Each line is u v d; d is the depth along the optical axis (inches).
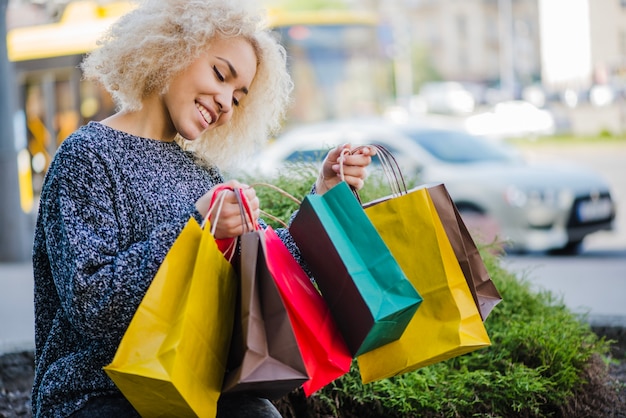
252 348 102.6
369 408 171.5
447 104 1818.4
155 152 119.9
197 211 108.0
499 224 512.1
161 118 122.8
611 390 196.4
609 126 1606.8
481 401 175.2
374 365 118.2
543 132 1508.4
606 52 2036.2
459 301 118.4
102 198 111.6
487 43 3009.4
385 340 115.3
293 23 723.4
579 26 2034.9
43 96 734.5
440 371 182.5
